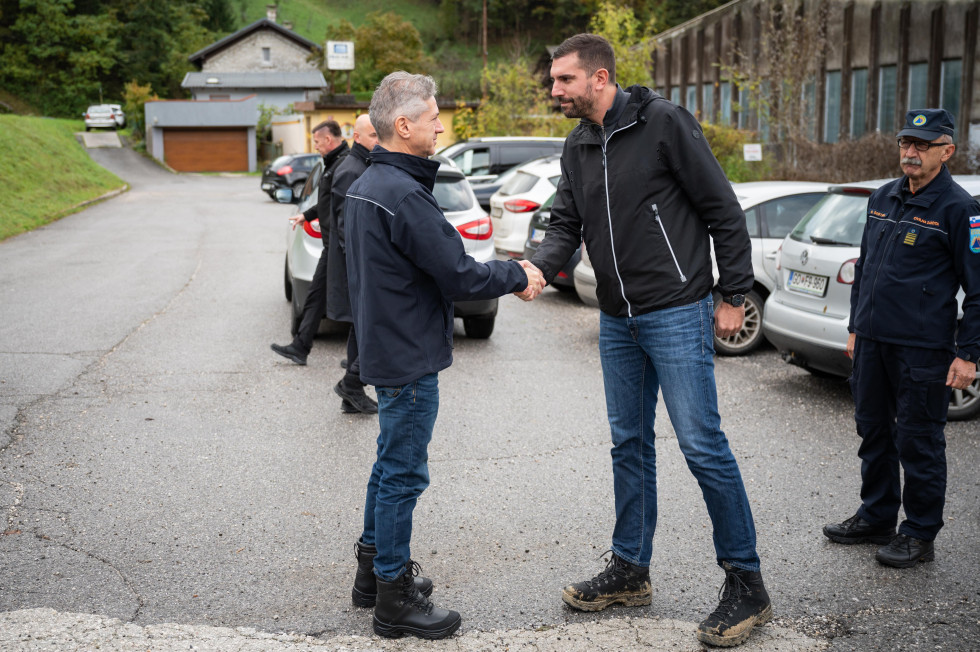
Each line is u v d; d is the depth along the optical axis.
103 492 4.48
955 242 3.62
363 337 3.08
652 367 3.35
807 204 7.90
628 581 3.36
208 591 3.47
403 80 3.04
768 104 21.97
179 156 47.91
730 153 21.44
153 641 3.08
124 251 14.91
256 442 5.29
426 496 4.48
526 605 3.38
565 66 3.09
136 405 6.01
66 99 73.00
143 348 7.69
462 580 3.59
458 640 3.12
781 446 5.28
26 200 22.70
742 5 28.47
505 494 4.51
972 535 4.02
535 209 11.95
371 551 3.31
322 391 6.42
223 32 100.75
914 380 3.64
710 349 3.21
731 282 3.11
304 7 129.38
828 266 5.98
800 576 3.62
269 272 12.45
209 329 8.53
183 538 3.96
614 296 3.24
